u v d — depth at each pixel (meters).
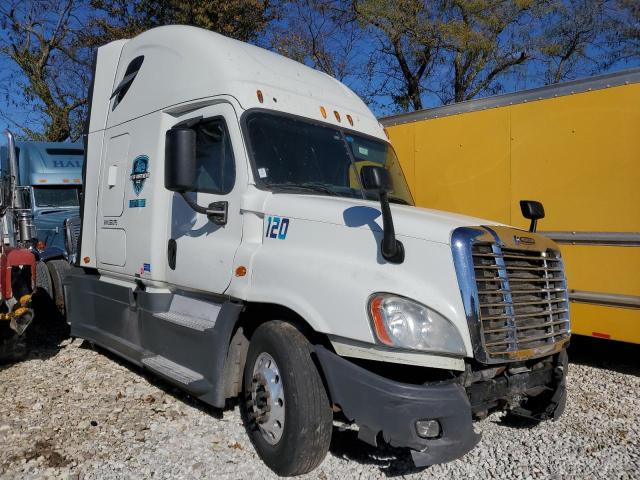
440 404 3.33
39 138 22.62
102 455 4.19
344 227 3.84
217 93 4.79
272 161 4.58
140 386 5.66
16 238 6.14
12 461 4.08
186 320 4.91
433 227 3.61
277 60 5.41
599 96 5.89
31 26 21.98
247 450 4.27
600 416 5.04
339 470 4.00
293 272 3.88
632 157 5.67
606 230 5.85
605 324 5.88
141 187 5.58
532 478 3.97
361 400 3.46
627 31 16.45
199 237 4.83
